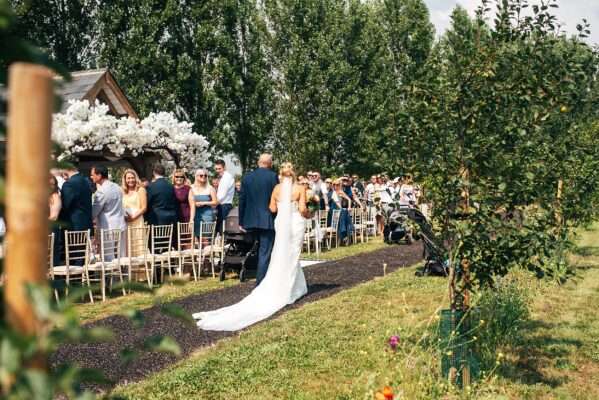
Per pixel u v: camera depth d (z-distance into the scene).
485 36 5.80
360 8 36.19
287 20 33.19
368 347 6.89
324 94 32.59
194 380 5.91
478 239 5.57
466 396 5.26
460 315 5.79
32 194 1.24
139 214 12.15
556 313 8.91
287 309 9.53
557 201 5.95
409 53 35.78
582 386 5.94
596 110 11.11
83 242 10.30
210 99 30.17
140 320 1.55
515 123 5.61
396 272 13.13
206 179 13.27
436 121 5.77
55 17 30.89
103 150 15.43
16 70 1.21
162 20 29.72
